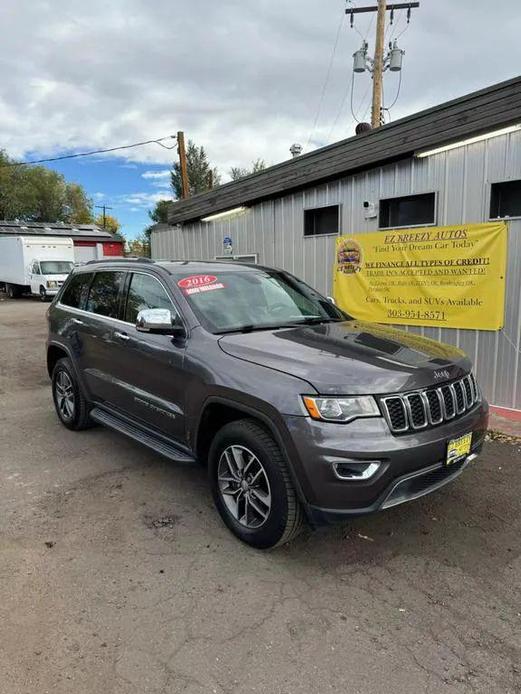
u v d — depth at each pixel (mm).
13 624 2467
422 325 6855
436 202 6527
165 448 3809
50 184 50625
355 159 7250
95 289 4965
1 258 26859
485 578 2859
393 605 2635
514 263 5871
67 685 2109
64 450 4797
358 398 2717
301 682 2135
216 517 3527
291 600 2668
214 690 2092
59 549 3119
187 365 3443
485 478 4141
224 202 9859
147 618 2520
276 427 2811
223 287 4062
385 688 2107
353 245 7613
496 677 2166
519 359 5941
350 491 2646
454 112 6039
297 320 4004
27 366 9000
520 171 5707
